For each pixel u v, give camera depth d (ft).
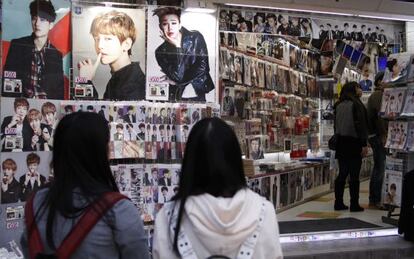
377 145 25.46
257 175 22.38
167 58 16.81
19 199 14.57
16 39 14.64
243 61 23.70
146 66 16.61
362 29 20.15
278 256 6.08
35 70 15.02
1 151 14.38
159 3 16.96
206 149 6.13
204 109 16.67
